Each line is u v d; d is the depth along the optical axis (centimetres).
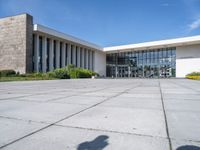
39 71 3316
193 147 216
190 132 268
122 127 293
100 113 391
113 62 5156
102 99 598
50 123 317
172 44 3900
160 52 4372
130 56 4834
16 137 251
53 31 3328
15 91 887
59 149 214
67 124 311
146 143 229
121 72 4984
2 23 3209
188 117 355
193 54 3925
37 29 3006
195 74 3300
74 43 3997
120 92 832
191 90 925
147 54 4562
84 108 446
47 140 240
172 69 4197
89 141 237
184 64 4019
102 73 5081
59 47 3719
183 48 4044
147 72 4544
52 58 3534
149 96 677
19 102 538
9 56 3091
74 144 228
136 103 518
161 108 445
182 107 457
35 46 3241
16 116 367
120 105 486
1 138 248
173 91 876
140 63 4662
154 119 340
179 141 234
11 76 2652
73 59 4128
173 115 371
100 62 4988
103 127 293
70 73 3400
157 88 1070
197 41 3606
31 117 358
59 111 412
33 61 3225
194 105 485
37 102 538
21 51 2958
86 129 284
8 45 3116
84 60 4522
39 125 305
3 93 790
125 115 372
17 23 3033
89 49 4625
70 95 712
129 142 232
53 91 887
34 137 251
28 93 791
